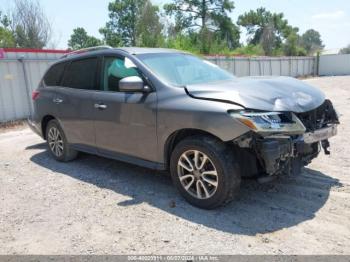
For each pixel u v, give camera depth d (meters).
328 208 4.21
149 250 3.46
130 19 58.66
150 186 5.10
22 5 26.77
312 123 4.25
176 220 4.04
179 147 4.32
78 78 5.81
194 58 5.56
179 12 53.25
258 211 4.19
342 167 5.61
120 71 5.07
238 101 3.89
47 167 6.22
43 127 6.72
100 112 5.23
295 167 4.16
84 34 72.38
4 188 5.29
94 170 5.91
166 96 4.43
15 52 11.88
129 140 4.89
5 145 8.20
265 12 68.00
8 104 11.78
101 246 3.57
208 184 4.19
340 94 16.91
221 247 3.46
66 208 4.48
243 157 4.11
